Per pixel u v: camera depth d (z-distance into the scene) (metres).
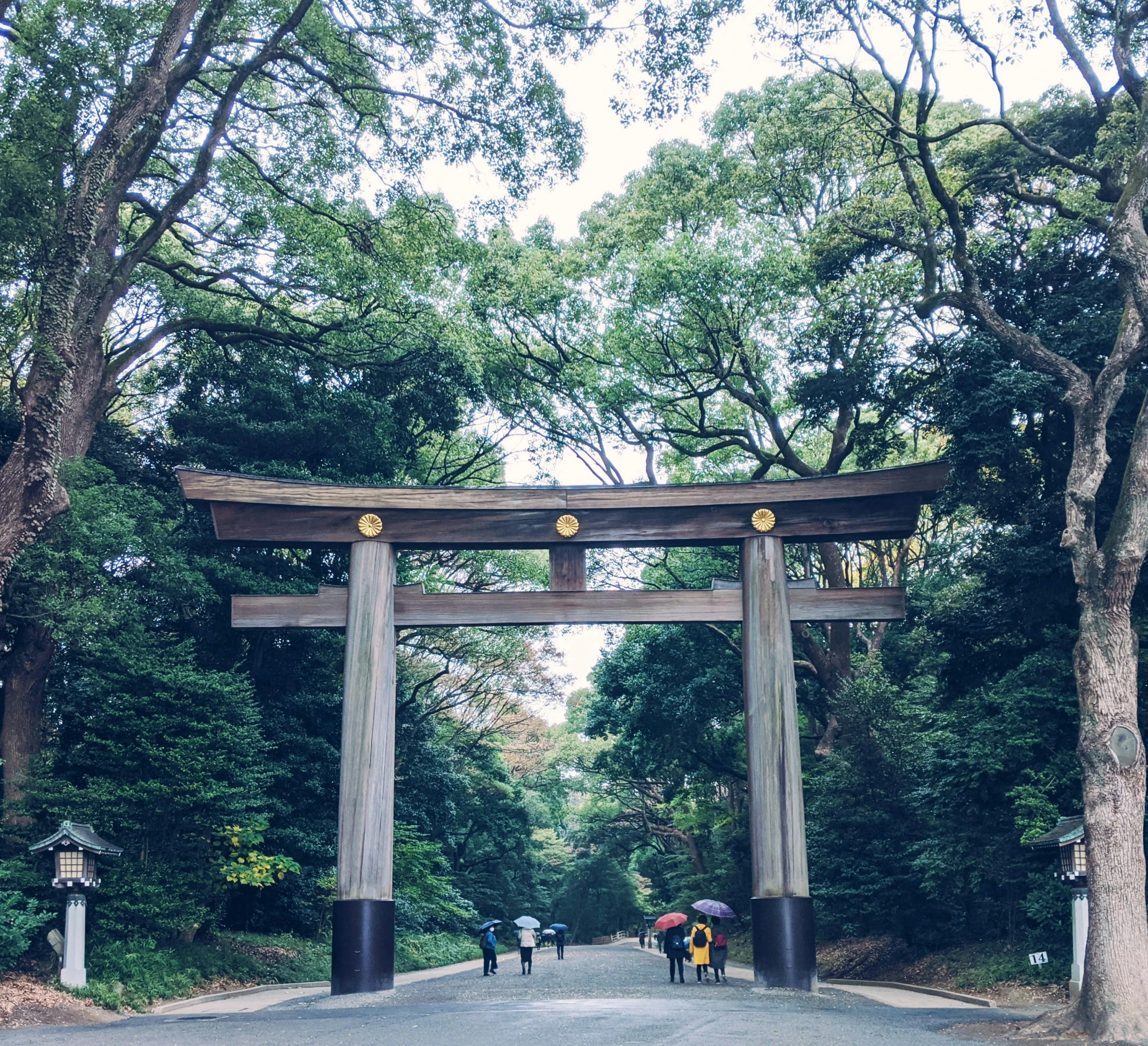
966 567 22.64
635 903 66.50
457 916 40.41
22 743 19.98
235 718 21.03
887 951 24.62
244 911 25.03
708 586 32.09
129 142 18.36
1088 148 20.47
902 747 24.00
